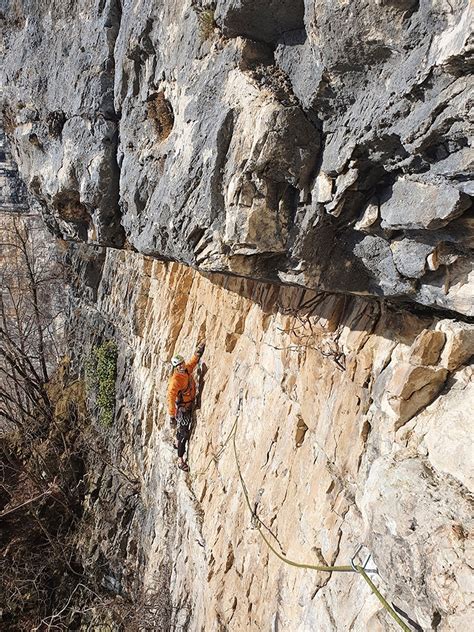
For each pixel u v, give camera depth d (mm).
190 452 7270
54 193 6789
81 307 14820
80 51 5875
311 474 3984
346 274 3236
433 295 2752
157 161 4578
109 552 10484
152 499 8875
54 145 6863
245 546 4957
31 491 13086
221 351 6680
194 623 6160
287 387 4676
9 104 7723
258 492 4887
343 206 2840
